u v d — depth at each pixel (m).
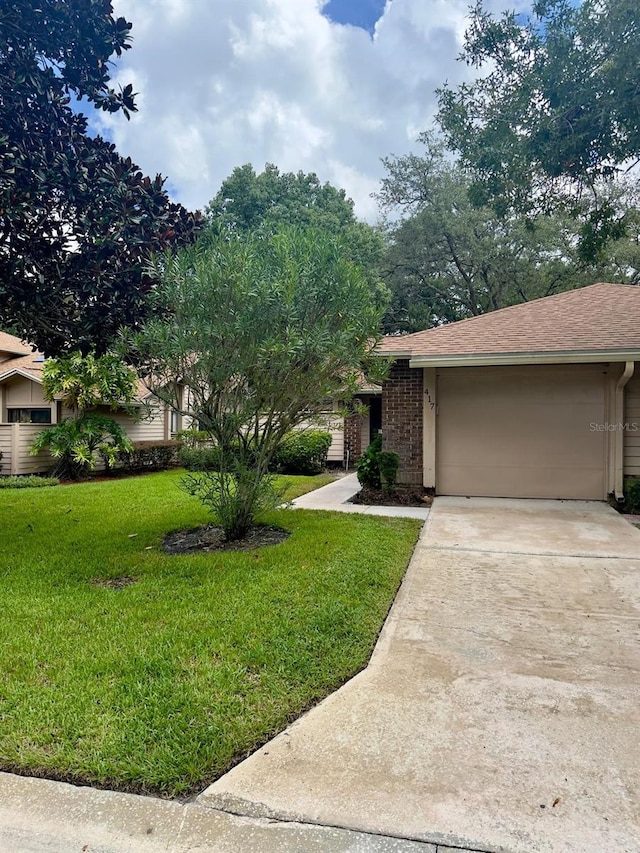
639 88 6.12
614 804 2.02
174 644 3.34
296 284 5.29
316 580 4.54
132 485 11.28
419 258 26.50
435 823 1.93
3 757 2.28
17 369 15.41
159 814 1.99
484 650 3.40
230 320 5.23
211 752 2.30
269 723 2.54
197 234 6.22
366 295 5.87
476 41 6.97
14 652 3.24
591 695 2.84
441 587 4.61
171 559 5.25
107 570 4.96
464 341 9.09
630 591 4.48
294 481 11.73
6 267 5.49
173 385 5.82
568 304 10.26
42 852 1.83
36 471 14.01
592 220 7.92
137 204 5.91
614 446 8.60
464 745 2.40
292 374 5.52
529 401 9.13
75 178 5.41
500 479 9.28
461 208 25.02
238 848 1.84
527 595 4.41
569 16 6.30
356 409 6.55
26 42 5.11
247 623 3.65
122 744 2.34
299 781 2.16
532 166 7.25
